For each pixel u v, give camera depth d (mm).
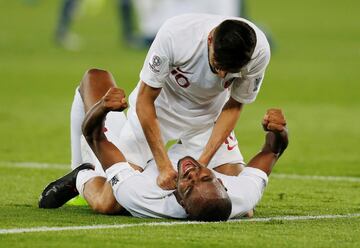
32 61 72312
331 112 49625
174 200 20594
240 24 19734
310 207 23891
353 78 65250
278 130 21016
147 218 20922
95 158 22625
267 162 21469
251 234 19141
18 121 44344
